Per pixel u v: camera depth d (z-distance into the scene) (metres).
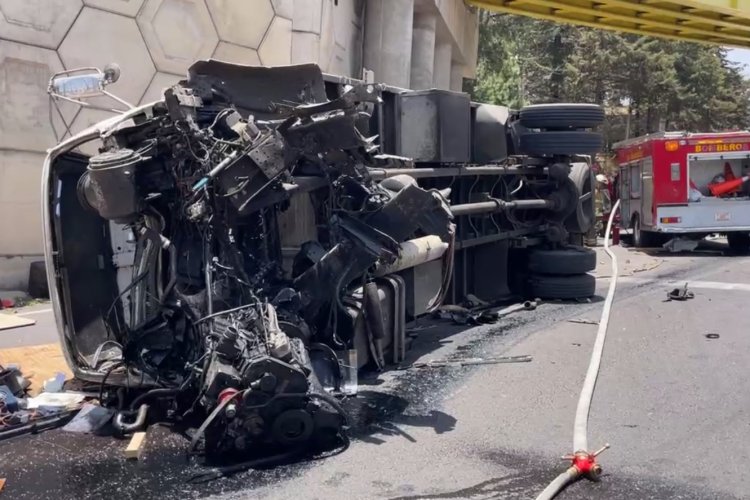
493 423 5.45
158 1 12.31
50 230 5.71
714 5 22.86
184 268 5.58
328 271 5.94
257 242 5.91
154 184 5.53
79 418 5.39
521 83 41.94
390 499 4.17
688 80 43.91
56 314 5.70
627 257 16.22
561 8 24.44
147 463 4.66
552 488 4.19
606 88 43.44
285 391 4.66
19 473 4.52
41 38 10.80
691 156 17.08
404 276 7.66
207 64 5.90
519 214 11.01
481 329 8.71
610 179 22.36
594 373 6.56
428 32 22.67
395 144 8.49
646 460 4.75
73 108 11.24
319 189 6.32
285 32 14.82
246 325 5.12
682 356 7.34
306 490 4.28
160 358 5.47
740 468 4.62
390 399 6.03
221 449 4.77
